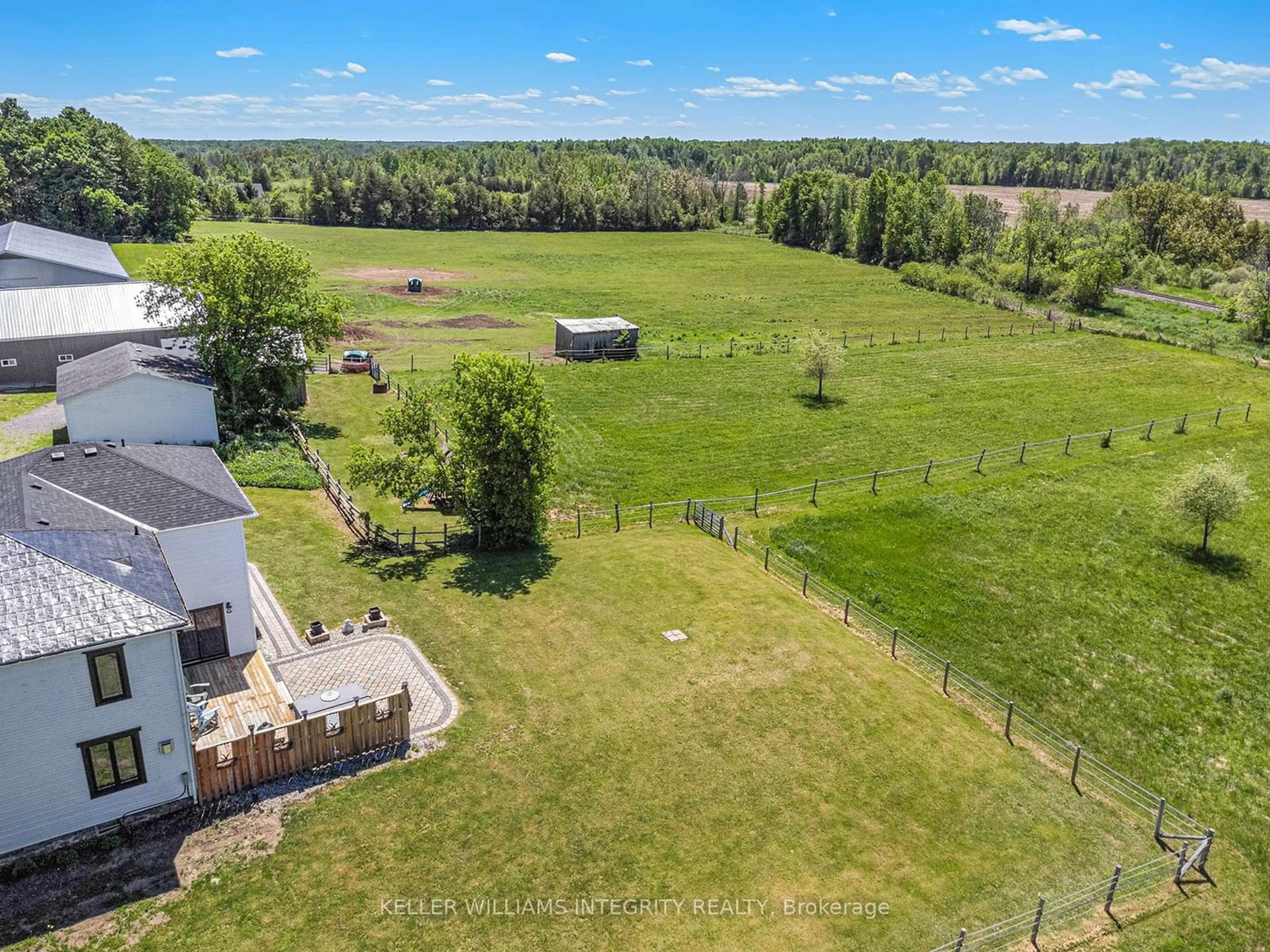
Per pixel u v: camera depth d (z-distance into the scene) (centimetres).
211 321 4722
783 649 2894
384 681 2589
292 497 4059
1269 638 3300
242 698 2447
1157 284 11869
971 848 2106
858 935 1822
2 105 11862
